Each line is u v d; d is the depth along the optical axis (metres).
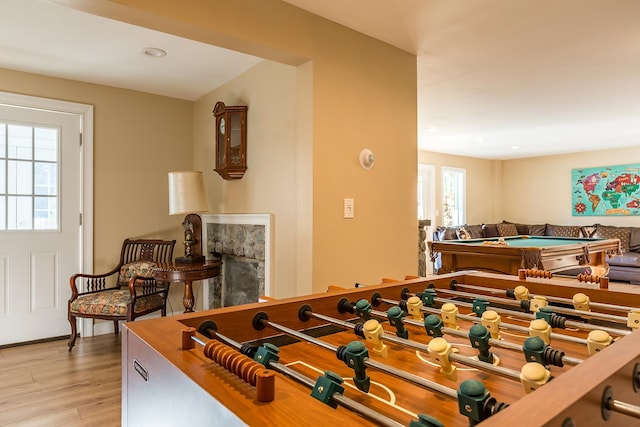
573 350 1.02
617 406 0.57
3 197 3.20
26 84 3.26
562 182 7.84
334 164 2.42
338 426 0.50
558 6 2.19
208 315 1.03
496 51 2.80
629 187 6.97
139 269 3.50
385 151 2.71
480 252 3.56
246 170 3.23
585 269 4.45
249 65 3.12
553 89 3.67
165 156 3.98
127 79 3.46
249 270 3.20
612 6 2.18
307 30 2.29
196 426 0.64
